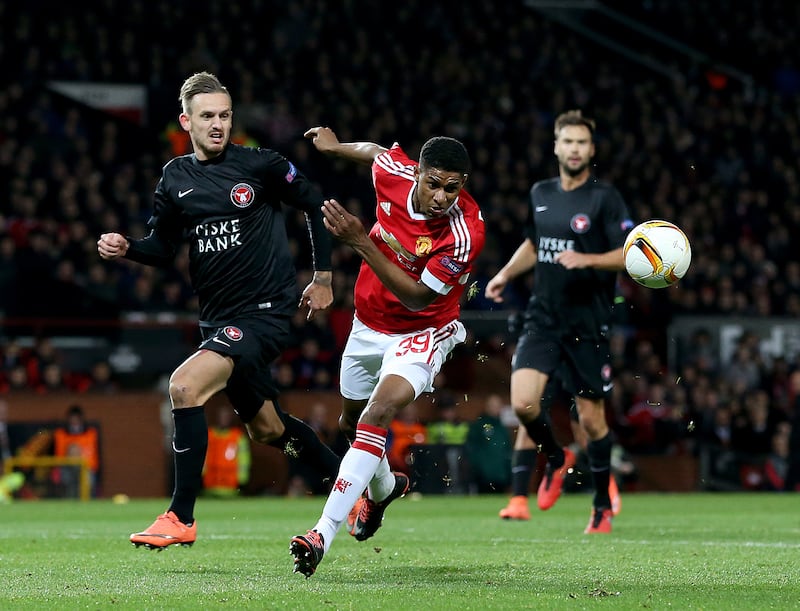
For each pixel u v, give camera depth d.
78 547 25.45
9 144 76.44
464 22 107.00
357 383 22.12
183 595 16.67
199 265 22.50
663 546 25.52
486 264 75.94
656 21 118.19
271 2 99.94
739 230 90.56
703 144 99.25
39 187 73.12
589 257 28.16
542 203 30.17
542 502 33.62
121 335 64.19
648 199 91.75
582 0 121.56
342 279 71.31
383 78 96.88
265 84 92.75
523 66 105.06
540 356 29.86
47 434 58.47
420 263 20.45
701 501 51.47
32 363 60.78
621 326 72.19
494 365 66.56
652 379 68.00
